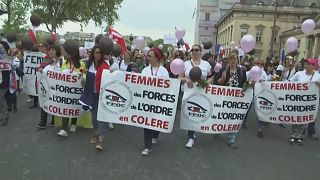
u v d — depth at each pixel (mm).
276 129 9391
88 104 6672
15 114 9406
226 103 7184
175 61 6758
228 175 5891
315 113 8195
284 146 7793
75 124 7902
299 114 8148
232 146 7406
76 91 7387
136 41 12047
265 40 78000
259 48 78062
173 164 6270
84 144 7066
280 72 12641
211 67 7695
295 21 77062
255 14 77875
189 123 7160
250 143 7887
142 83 6668
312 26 8680
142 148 7055
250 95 7293
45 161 6078
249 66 11719
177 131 8688
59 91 7398
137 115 6730
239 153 7105
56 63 7668
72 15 40281
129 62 9906
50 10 39500
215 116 7184
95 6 40906
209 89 7082
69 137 7473
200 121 7141
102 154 6570
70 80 7352
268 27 77688
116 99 6703
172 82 6621
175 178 5652
